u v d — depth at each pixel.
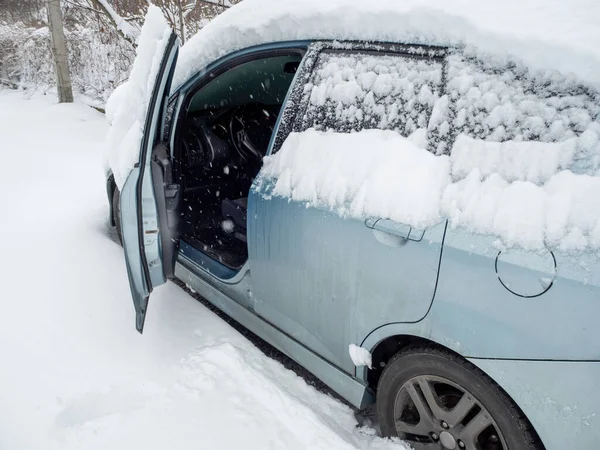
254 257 2.09
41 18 14.19
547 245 1.21
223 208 3.21
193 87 2.52
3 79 13.52
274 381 2.06
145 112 1.95
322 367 1.92
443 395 1.62
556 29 1.35
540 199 1.25
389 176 1.54
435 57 1.55
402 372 1.63
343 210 1.64
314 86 1.89
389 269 1.51
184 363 2.14
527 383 1.26
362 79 1.73
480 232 1.32
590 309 1.13
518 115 1.35
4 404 1.88
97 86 11.17
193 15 6.89
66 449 1.69
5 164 5.48
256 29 2.09
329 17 1.82
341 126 1.77
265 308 2.14
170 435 1.75
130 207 1.99
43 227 3.52
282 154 1.95
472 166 1.39
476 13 1.48
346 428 1.90
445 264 1.37
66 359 2.15
